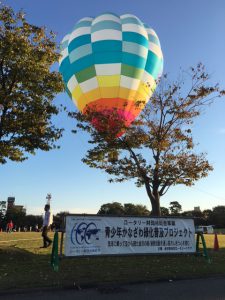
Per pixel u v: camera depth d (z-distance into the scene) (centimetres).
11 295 853
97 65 2294
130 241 1312
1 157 1575
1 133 1470
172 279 1057
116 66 2283
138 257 1421
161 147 1911
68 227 1220
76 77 2347
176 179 1962
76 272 1089
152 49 2423
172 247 1382
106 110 2066
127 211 11644
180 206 9688
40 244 1853
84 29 2416
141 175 2011
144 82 2330
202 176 1959
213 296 871
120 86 2267
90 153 2027
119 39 2333
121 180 2095
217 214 10562
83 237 1235
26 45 1470
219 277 1105
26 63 1445
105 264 1246
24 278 980
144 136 1941
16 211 10269
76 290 911
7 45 1438
